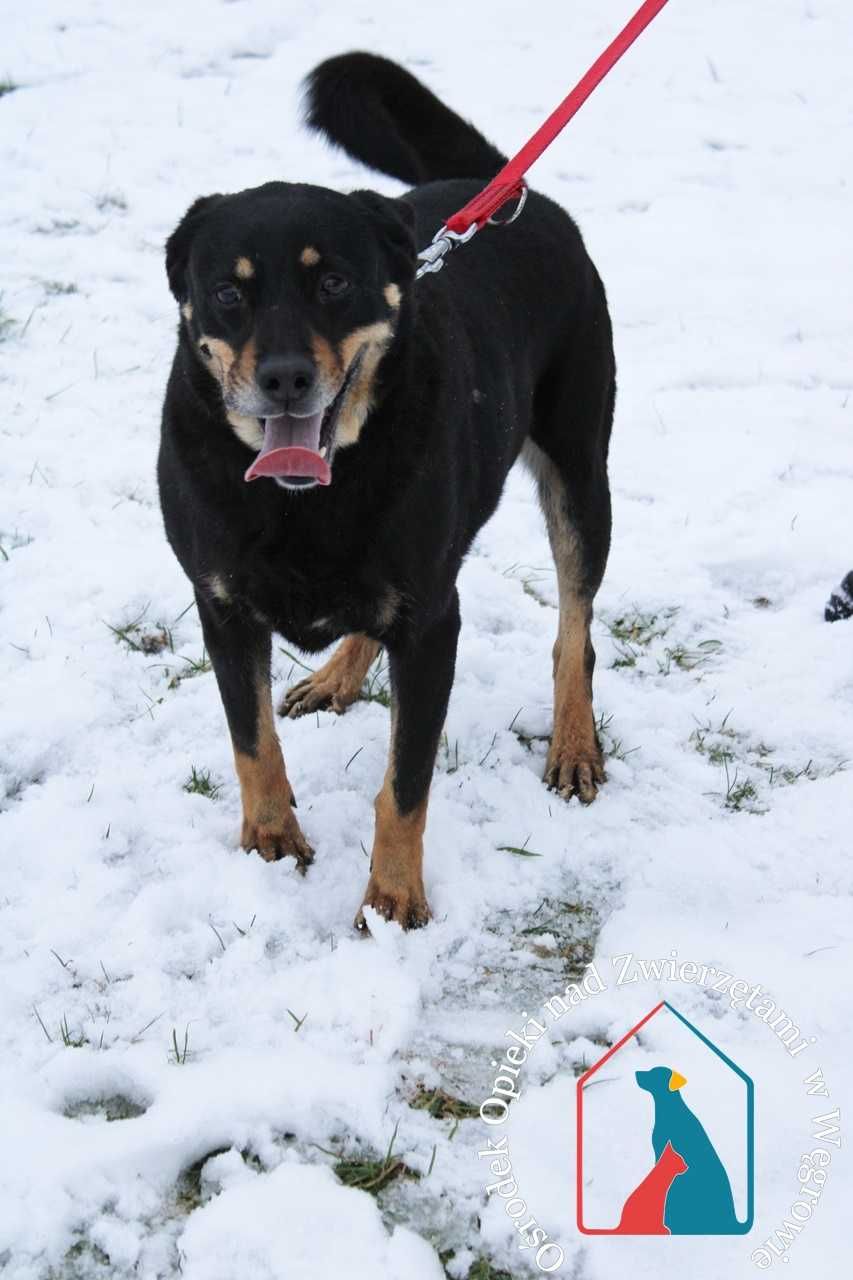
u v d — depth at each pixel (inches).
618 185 263.6
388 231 107.7
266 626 115.3
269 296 101.7
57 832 122.0
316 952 112.8
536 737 143.3
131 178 251.8
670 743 140.8
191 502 108.8
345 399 103.6
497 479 125.3
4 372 194.7
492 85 299.0
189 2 332.8
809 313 225.3
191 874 118.4
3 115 273.4
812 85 307.0
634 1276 87.5
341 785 133.0
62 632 149.5
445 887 119.6
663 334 219.5
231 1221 88.9
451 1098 100.3
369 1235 89.0
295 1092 97.2
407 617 110.3
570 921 118.5
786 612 162.1
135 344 204.7
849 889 121.2
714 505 180.1
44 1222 88.1
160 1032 103.7
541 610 162.1
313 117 149.3
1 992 105.5
